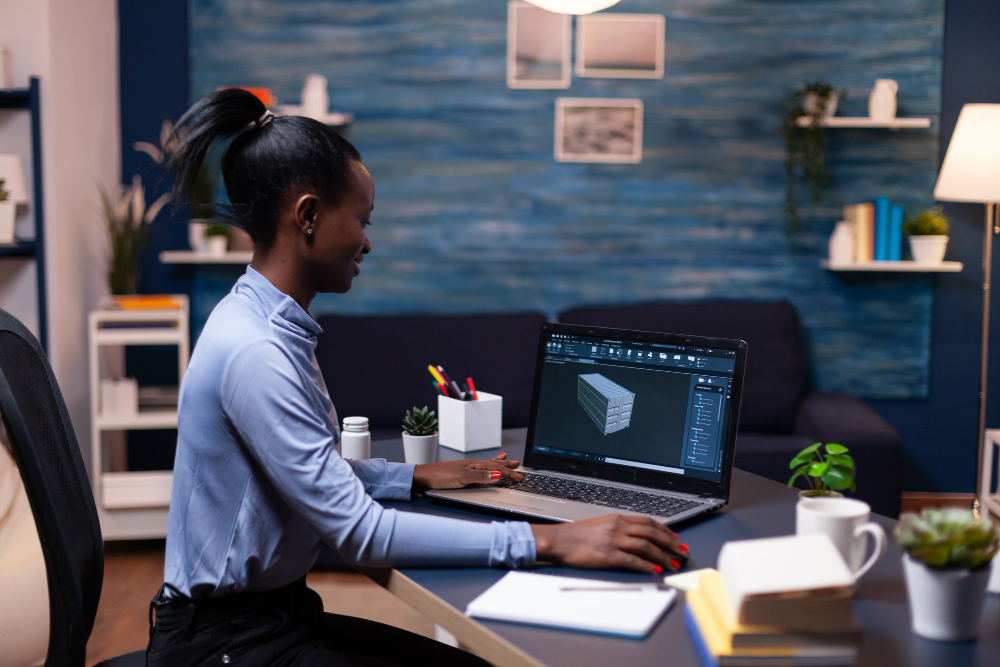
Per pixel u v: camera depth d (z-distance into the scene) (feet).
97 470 9.83
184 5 11.29
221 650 3.75
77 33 10.22
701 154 11.55
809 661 2.73
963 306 11.71
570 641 3.00
